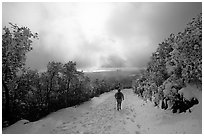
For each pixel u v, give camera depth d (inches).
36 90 466.3
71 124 355.9
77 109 535.2
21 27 351.6
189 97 335.6
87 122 371.2
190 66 339.6
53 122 364.5
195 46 322.7
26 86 418.6
